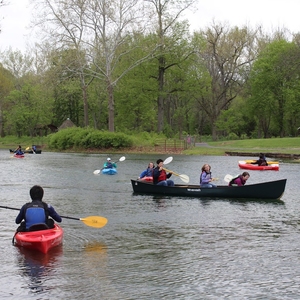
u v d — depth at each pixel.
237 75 76.25
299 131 75.31
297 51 63.34
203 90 60.66
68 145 55.09
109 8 48.97
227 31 67.62
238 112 78.88
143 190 18.72
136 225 12.73
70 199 17.23
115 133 52.25
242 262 9.50
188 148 51.84
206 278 8.59
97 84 65.00
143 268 9.09
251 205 15.88
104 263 9.37
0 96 76.12
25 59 82.75
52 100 75.94
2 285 8.18
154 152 50.22
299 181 23.33
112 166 27.59
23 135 86.19
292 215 14.20
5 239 11.06
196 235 11.66
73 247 10.47
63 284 8.24
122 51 55.97
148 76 58.12
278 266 9.27
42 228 10.34
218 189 17.33
